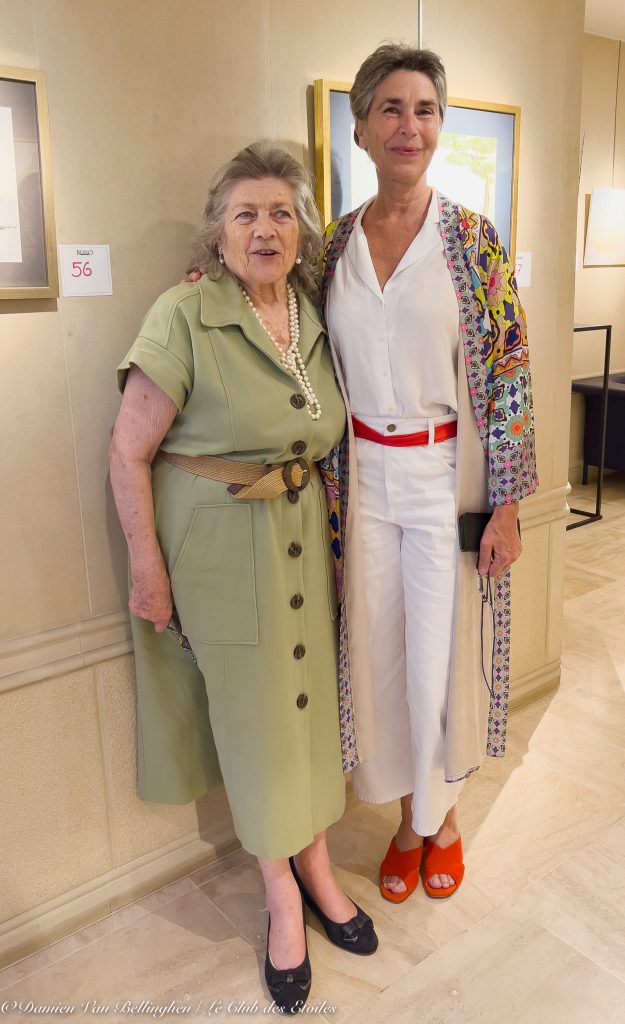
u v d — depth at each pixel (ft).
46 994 5.95
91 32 5.41
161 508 5.57
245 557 5.47
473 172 7.63
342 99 6.65
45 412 5.67
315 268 5.95
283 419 5.36
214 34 5.95
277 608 5.55
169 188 5.94
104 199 5.66
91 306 5.74
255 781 5.79
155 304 5.38
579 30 8.26
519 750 8.82
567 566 14.17
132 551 5.55
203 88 5.97
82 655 6.13
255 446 5.31
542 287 8.59
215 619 5.59
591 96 17.37
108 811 6.57
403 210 5.68
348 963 6.15
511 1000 5.78
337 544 6.15
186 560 5.53
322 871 6.40
